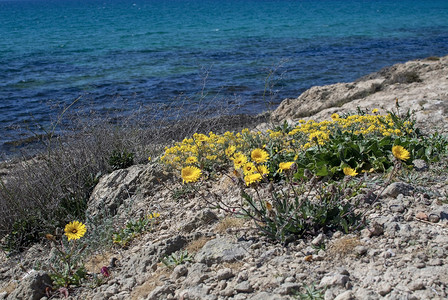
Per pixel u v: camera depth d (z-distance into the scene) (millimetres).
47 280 4180
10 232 5879
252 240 3941
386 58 31641
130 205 5398
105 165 7203
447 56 15945
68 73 28594
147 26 67562
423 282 3012
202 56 34531
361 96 13391
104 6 166250
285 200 4039
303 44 40531
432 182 4621
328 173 4828
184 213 5016
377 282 3121
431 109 8867
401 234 3617
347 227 3811
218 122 9188
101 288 3934
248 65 29391
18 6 194000
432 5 118938
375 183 4551
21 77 27328
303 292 3172
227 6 136500
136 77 26500
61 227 5910
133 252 4430
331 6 121375
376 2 144250
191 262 3857
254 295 3244
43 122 16250
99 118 8609
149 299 3467
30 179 6660
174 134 8492
